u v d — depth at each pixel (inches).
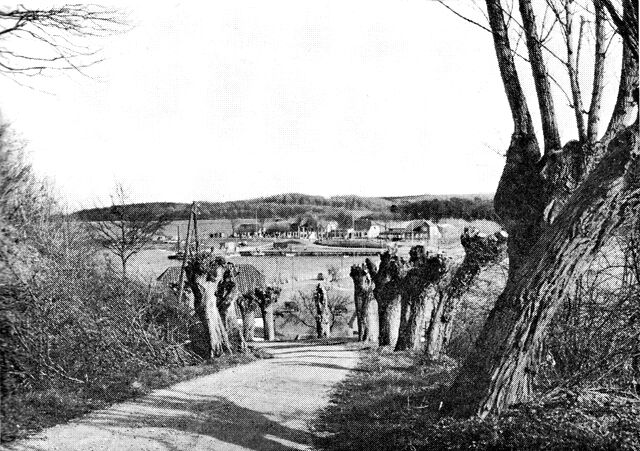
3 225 412.5
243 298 1478.8
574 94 364.5
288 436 336.5
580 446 244.1
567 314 367.9
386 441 297.0
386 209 4079.7
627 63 314.0
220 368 642.2
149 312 677.9
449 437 264.5
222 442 314.2
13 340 385.1
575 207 271.9
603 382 332.2
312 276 2674.7
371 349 947.3
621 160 264.8
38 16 305.9
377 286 1031.6
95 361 472.1
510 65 342.0
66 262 586.9
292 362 744.3
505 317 283.4
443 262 819.4
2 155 393.7
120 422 343.6
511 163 346.3
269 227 3892.7
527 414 273.4
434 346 702.5
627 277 370.3
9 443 286.5
